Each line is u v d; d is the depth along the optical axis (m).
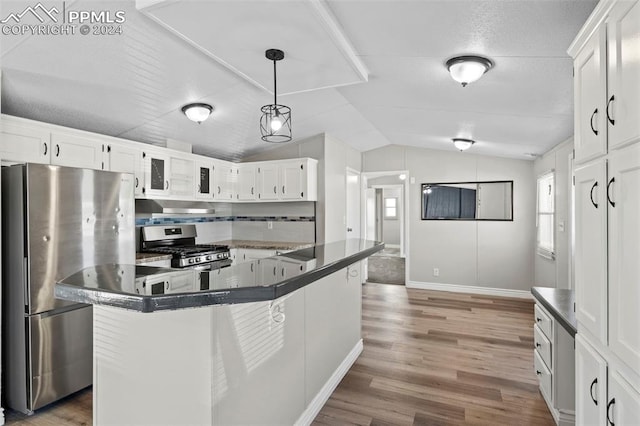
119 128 3.59
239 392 1.62
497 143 4.51
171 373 1.52
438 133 4.53
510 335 3.74
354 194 6.22
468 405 2.45
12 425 2.29
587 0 1.50
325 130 4.83
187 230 4.68
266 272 1.43
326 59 2.31
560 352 2.17
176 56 2.44
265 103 3.57
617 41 1.17
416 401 2.51
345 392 2.63
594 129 1.35
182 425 1.50
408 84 2.88
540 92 2.59
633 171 1.09
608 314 1.26
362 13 1.83
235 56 2.27
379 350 3.36
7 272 2.45
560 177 4.10
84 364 2.67
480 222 5.62
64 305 2.55
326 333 2.57
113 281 1.28
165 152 3.99
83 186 2.69
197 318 1.47
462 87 2.73
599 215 1.32
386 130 4.90
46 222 2.46
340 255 1.93
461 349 3.38
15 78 2.43
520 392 2.61
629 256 1.12
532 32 1.81
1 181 2.44
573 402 2.14
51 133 2.84
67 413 2.44
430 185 5.93
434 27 1.89
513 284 5.42
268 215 5.39
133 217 3.07
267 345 1.83
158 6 1.72
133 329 1.58
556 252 4.26
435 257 5.89
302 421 2.18
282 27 1.91
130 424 1.60
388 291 5.75
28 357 2.38
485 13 1.70
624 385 1.16
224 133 4.31
